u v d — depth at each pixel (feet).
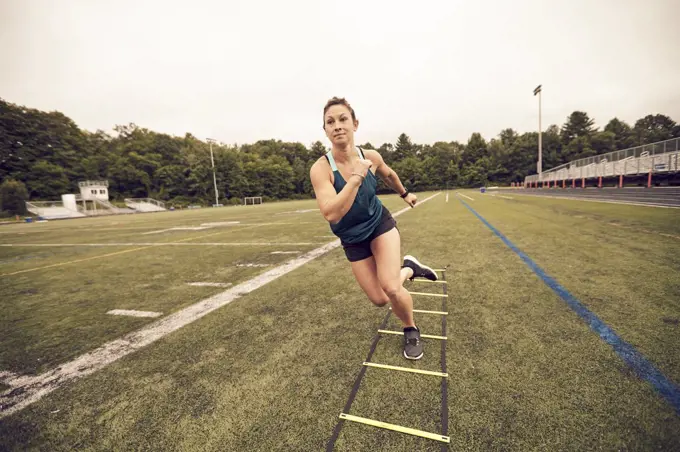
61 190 155.74
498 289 9.30
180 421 4.54
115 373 6.02
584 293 8.50
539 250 14.03
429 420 4.22
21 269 17.25
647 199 35.86
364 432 4.08
